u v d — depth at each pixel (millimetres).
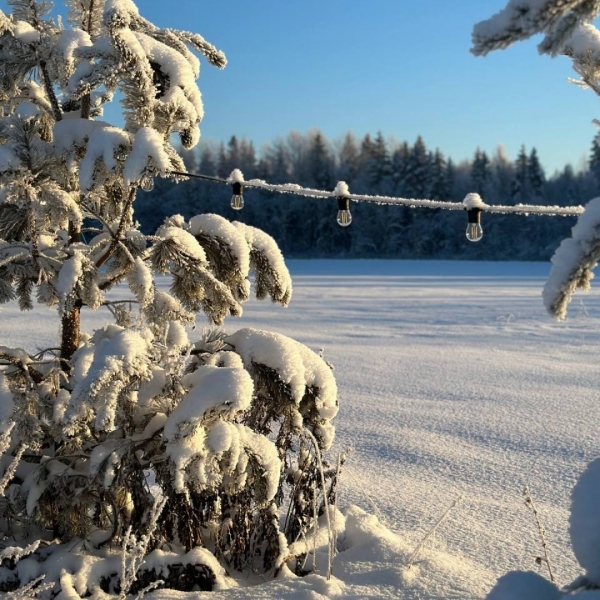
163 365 2740
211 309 2809
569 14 1367
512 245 65250
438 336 12273
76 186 2893
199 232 2914
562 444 5195
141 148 2471
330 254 67062
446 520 3631
